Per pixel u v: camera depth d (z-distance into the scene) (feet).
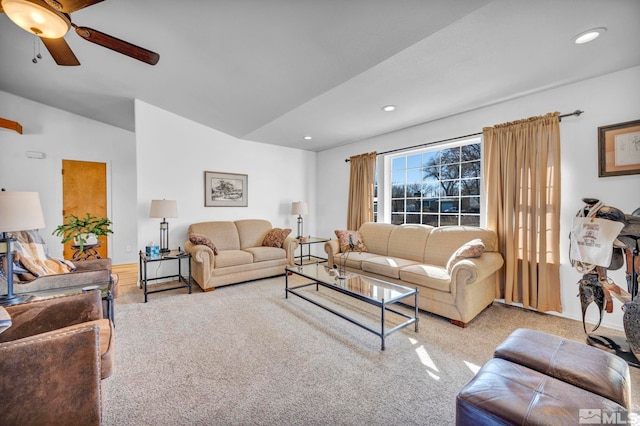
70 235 12.78
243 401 5.21
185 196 14.17
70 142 15.56
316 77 8.66
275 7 6.18
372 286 8.60
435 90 9.27
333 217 18.21
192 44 8.06
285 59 8.07
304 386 5.64
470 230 10.50
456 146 12.19
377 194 15.31
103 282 7.56
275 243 14.83
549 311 9.27
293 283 13.23
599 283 7.06
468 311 8.30
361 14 5.94
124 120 15.76
